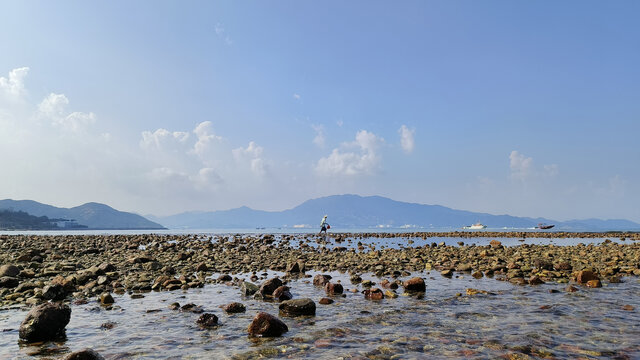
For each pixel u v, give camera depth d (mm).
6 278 12523
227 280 14812
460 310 9281
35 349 6383
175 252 28219
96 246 32906
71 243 36562
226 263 20812
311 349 6297
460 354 5969
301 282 14383
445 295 11367
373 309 9477
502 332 7285
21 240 44219
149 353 6152
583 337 6910
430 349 6242
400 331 7410
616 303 10000
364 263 20562
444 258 21609
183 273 16734
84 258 22156
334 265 20000
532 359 5711
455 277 15500
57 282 12234
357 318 8531
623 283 13453
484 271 17266
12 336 7195
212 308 9742
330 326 7836
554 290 11875
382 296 11000
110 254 25297
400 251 30000
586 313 8867
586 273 13656
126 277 14906
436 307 9656
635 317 8461
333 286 11891
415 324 7961
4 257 20984
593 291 11867
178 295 11664
